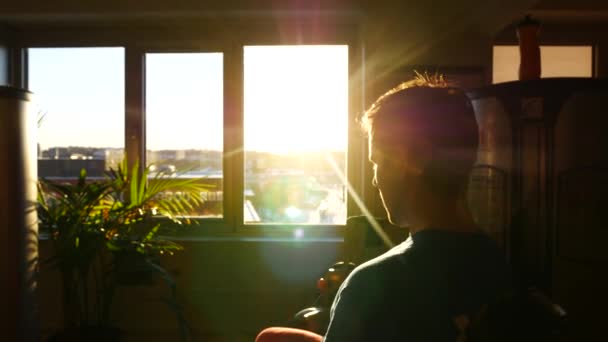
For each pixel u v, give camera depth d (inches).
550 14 119.2
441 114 30.3
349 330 29.0
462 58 115.4
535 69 86.5
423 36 115.3
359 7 115.4
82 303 120.9
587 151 80.0
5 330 93.8
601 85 79.4
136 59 130.7
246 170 131.9
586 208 80.0
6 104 91.9
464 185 31.1
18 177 94.0
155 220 127.8
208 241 124.6
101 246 98.4
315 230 130.6
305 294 124.0
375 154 32.4
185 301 124.1
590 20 123.7
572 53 128.4
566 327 28.3
